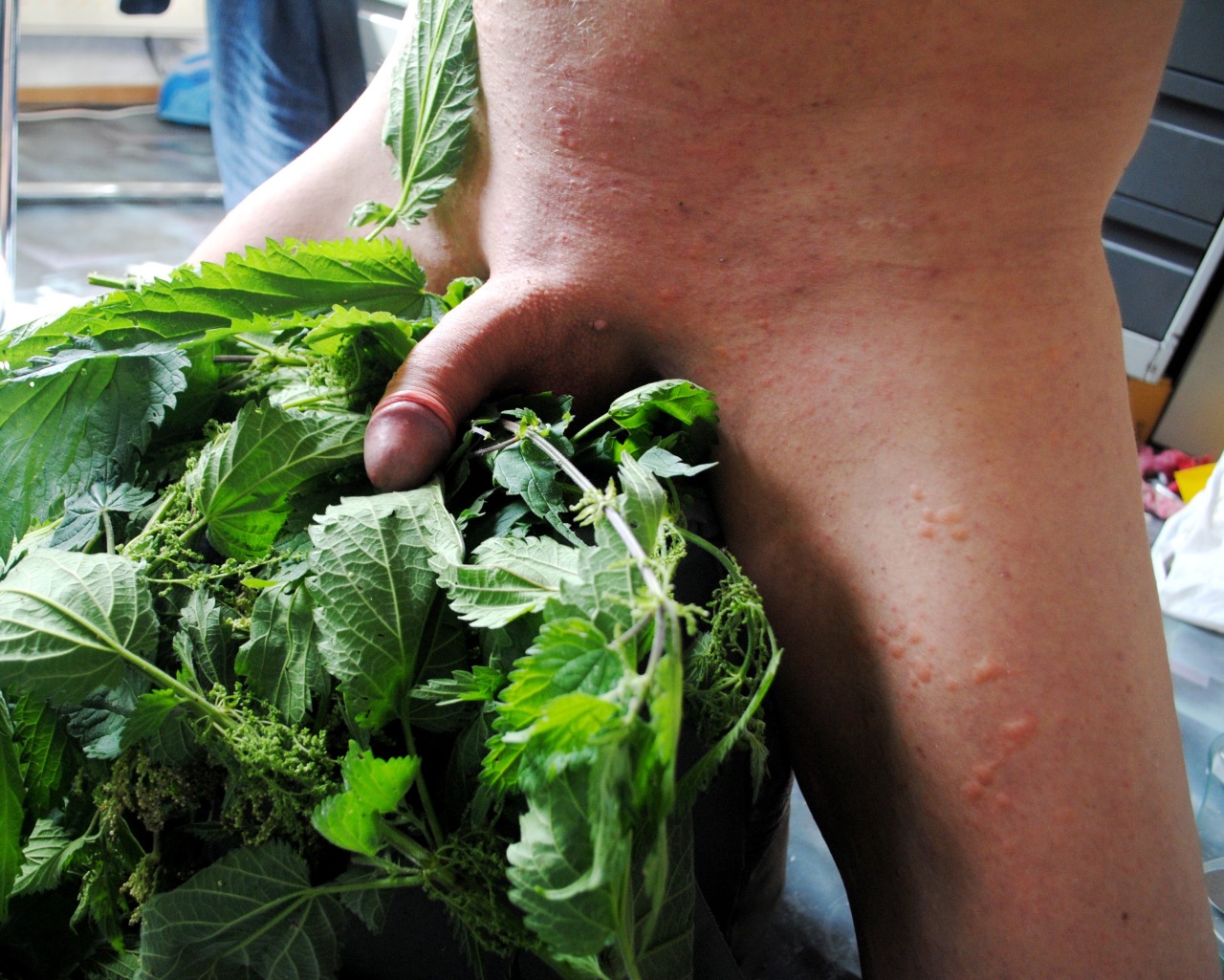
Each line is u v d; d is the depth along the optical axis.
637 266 0.55
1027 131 0.49
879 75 0.48
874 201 0.50
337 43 1.05
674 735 0.39
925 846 0.51
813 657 0.55
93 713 0.47
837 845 0.57
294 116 1.05
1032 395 0.50
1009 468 0.50
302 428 0.54
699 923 0.50
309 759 0.46
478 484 0.54
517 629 0.47
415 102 0.59
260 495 0.53
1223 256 1.00
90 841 0.49
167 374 0.55
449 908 0.46
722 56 0.49
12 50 0.74
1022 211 0.50
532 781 0.41
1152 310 1.06
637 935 0.44
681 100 0.51
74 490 0.54
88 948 0.51
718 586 0.54
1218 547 0.94
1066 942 0.49
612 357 0.58
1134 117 0.50
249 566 0.51
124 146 1.17
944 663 0.50
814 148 0.50
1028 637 0.49
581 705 0.39
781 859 0.65
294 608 0.49
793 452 0.54
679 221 0.53
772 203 0.52
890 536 0.51
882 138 0.49
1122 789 0.49
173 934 0.45
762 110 0.50
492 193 0.59
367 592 0.47
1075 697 0.49
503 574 0.47
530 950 0.46
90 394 0.55
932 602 0.50
